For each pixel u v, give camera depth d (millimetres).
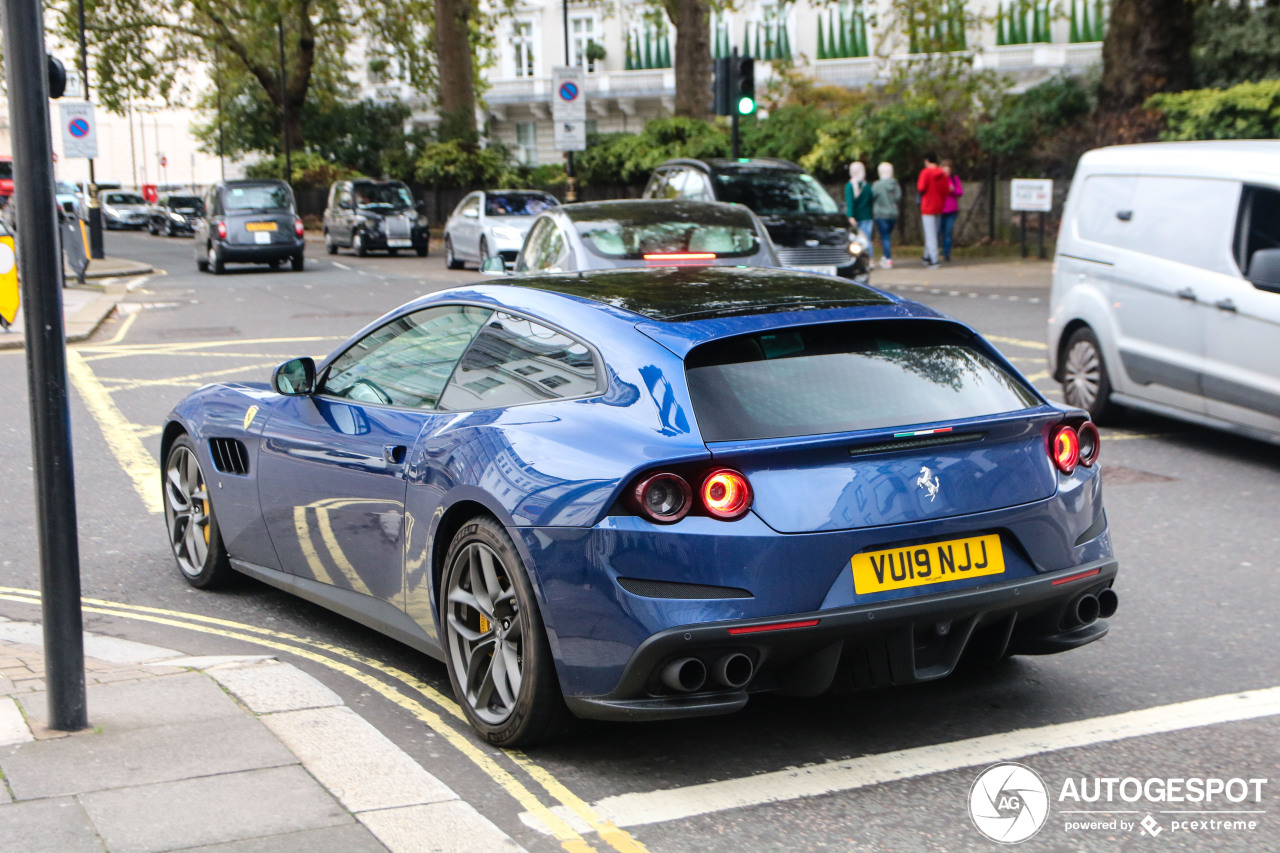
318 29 53000
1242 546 6418
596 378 3879
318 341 15367
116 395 11445
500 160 44531
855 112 30719
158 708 4109
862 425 3727
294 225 28094
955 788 3654
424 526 4199
